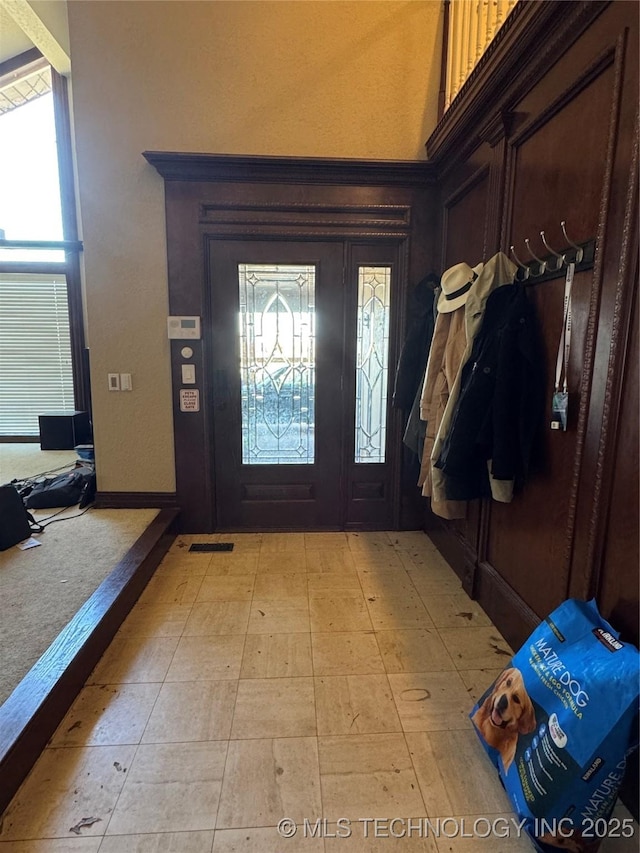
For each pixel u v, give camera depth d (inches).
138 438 117.1
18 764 50.1
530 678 50.3
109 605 75.4
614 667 42.3
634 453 46.9
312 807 49.0
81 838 45.6
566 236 58.9
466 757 55.2
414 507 123.0
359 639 77.2
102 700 63.1
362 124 108.5
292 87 106.7
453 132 92.0
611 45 50.1
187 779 51.8
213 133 107.4
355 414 119.6
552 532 63.5
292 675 68.4
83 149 107.0
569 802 41.9
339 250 112.3
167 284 111.3
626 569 48.2
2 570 87.0
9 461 171.5
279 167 106.3
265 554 109.2
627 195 47.7
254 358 116.0
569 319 58.7
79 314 203.0
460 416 71.2
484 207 85.3
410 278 112.9
